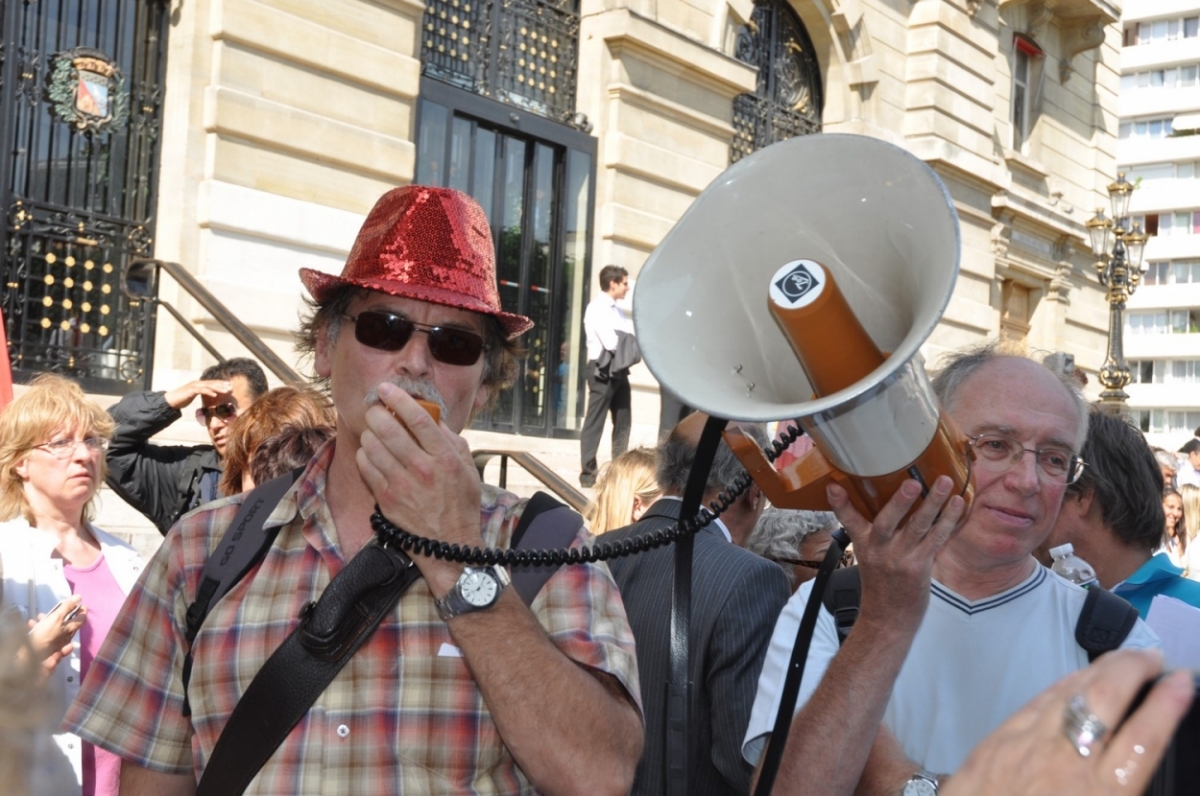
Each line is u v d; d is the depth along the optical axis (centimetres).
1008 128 1680
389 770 174
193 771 192
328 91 827
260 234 783
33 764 95
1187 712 78
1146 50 6925
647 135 1107
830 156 153
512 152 1055
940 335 1498
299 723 176
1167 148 6850
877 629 167
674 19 1132
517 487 853
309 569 188
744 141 1281
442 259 194
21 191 709
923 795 178
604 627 185
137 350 756
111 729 186
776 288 141
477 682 175
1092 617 205
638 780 257
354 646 177
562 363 1090
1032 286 1786
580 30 1100
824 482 155
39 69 717
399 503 171
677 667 189
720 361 156
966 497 154
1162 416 6800
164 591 192
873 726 170
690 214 157
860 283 152
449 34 1001
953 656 208
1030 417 207
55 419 328
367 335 192
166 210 760
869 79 1395
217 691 181
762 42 1314
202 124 763
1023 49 1744
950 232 137
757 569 264
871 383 133
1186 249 6769
